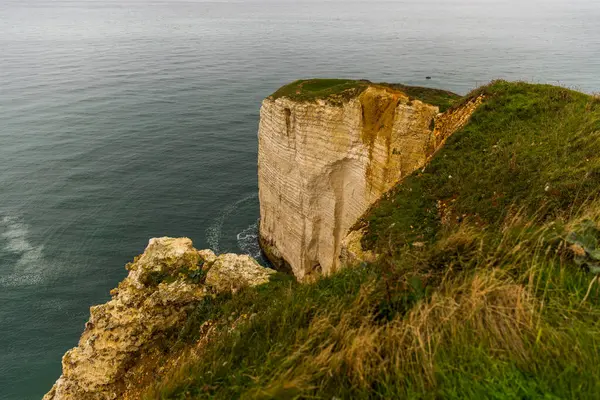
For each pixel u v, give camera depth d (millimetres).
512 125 16234
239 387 6266
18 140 57906
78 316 28453
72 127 63500
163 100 78750
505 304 5906
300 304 8266
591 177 11023
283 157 31656
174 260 14312
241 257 14406
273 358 6609
